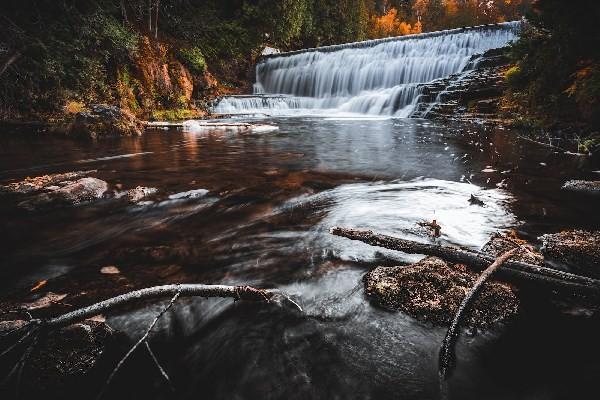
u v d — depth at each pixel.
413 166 6.04
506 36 18.77
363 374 1.66
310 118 15.17
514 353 1.75
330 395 1.56
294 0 22.08
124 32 12.63
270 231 3.26
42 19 11.07
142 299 1.77
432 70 17.91
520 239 2.95
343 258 2.70
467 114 12.96
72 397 1.55
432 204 3.93
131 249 2.95
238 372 1.68
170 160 6.63
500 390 1.56
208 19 19.56
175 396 1.57
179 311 2.06
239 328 1.94
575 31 7.75
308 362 1.73
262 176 5.38
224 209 3.90
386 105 16.41
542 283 2.04
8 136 9.45
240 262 2.69
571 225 3.28
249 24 21.52
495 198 4.13
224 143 8.78
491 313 1.98
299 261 2.68
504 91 12.48
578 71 7.77
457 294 2.09
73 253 2.89
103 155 7.11
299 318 2.02
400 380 1.62
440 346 1.80
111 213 3.80
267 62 22.42
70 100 10.98
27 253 2.89
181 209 3.92
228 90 20.44
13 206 3.96
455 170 5.67
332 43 29.81
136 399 1.55
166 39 16.45
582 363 1.69
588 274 2.36
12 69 9.72
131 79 13.24
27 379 1.60
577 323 1.94
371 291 2.20
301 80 21.31
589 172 5.33
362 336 1.89
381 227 3.26
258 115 16.23
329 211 3.77
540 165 5.88
